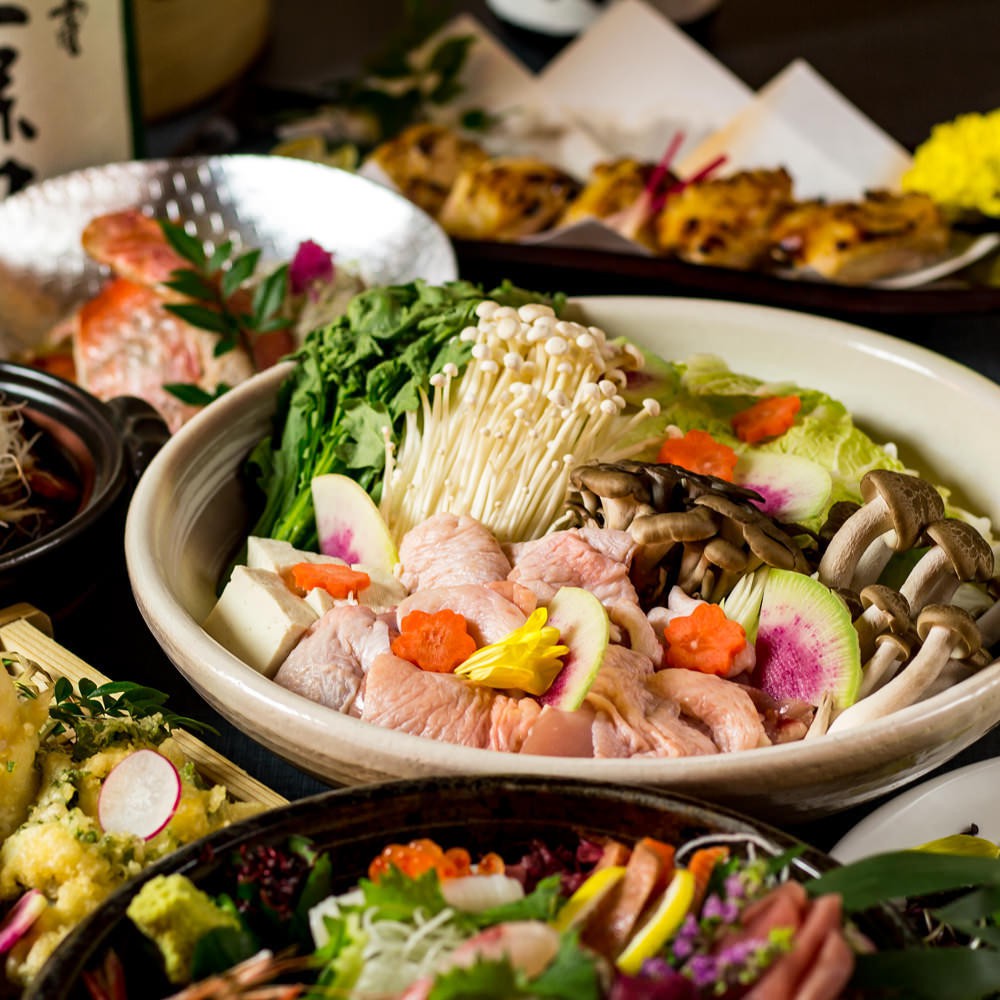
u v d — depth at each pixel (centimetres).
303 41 159
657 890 73
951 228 129
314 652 87
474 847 77
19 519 98
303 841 75
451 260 111
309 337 100
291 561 92
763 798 81
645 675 87
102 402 100
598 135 142
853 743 80
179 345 110
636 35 151
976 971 71
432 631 86
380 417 97
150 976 73
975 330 122
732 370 105
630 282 121
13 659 89
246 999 70
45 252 115
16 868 79
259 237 117
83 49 115
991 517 98
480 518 96
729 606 90
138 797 81
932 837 85
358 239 115
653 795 76
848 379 104
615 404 94
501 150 140
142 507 90
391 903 72
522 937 70
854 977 70
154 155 138
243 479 99
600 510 92
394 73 147
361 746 80
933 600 90
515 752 84
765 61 158
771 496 97
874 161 139
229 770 84
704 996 69
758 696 88
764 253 126
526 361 97
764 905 70
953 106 151
